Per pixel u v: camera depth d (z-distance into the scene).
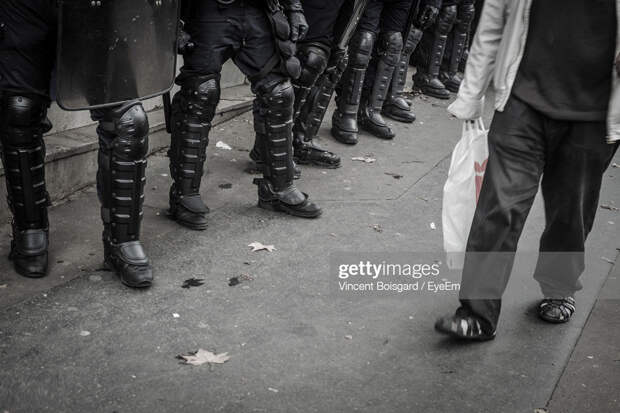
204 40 3.71
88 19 2.88
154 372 2.70
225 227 3.97
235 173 4.79
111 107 3.10
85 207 4.01
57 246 3.55
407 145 5.90
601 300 3.60
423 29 6.42
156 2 3.13
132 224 3.25
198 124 3.81
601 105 2.82
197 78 3.75
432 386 2.78
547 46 2.78
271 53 3.88
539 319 3.34
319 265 3.68
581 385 2.88
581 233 3.20
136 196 3.22
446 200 3.17
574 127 2.89
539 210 4.66
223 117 5.67
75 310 3.04
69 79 2.91
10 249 3.44
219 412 2.52
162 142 4.98
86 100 2.98
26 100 3.05
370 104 5.98
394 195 4.78
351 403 2.63
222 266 3.55
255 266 3.59
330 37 4.65
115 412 2.47
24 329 2.87
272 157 4.12
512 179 2.88
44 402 2.49
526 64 2.83
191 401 2.56
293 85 4.66
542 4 2.76
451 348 3.05
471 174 3.10
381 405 2.64
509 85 2.84
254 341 2.96
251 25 3.78
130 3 3.00
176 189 3.92
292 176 4.21
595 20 2.71
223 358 2.81
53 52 3.05
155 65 3.21
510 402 2.73
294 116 4.77
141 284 3.22
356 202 4.57
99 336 2.88
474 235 2.94
